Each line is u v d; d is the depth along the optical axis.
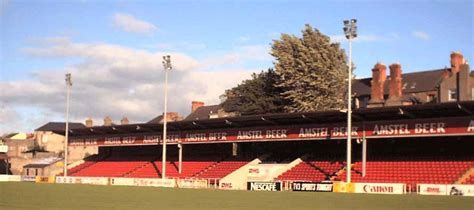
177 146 88.38
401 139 69.44
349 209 33.34
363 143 62.94
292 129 70.06
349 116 57.38
